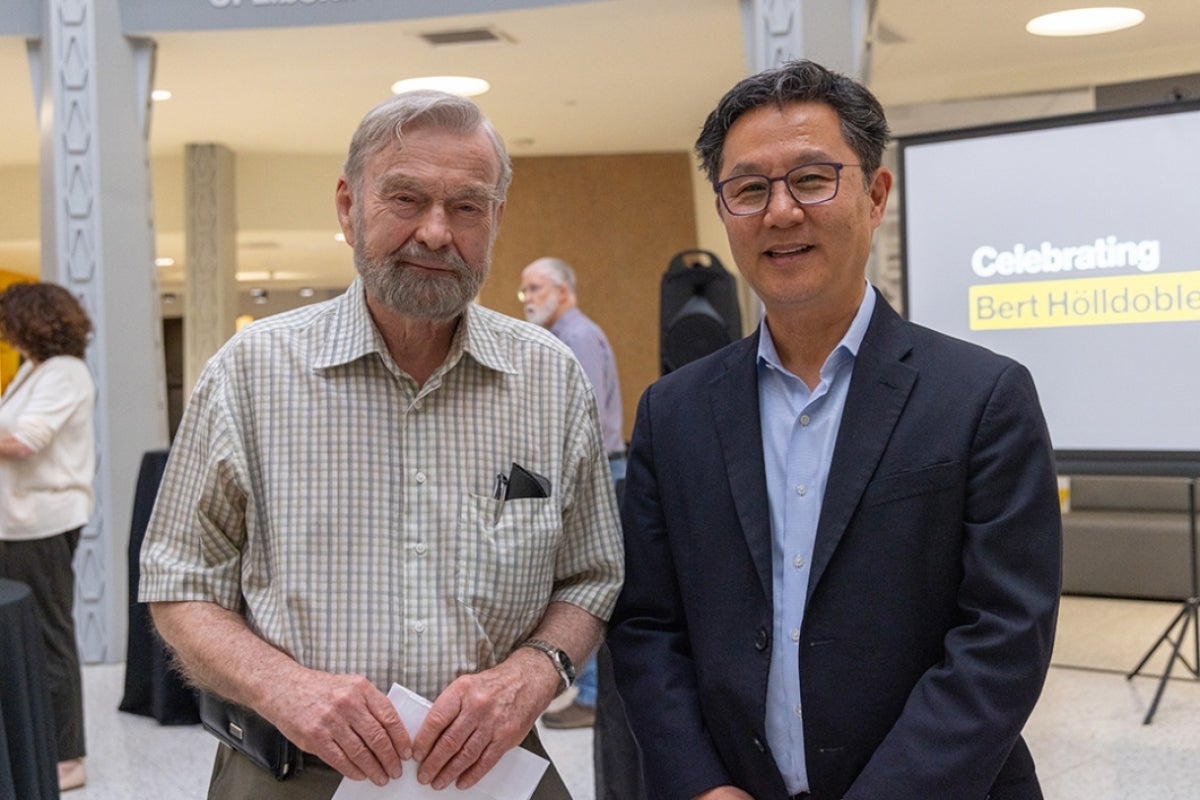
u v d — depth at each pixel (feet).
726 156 5.25
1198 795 11.73
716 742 5.38
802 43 17.48
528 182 30.48
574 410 5.83
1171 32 19.66
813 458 5.30
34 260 36.52
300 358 5.42
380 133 5.18
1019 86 22.81
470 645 5.34
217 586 5.41
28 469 12.39
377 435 5.37
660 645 5.58
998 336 14.47
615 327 30.45
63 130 18.61
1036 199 14.20
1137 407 13.76
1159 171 13.56
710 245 30.48
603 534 5.90
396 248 5.17
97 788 12.60
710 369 5.69
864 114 5.15
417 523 5.35
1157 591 21.26
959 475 4.97
